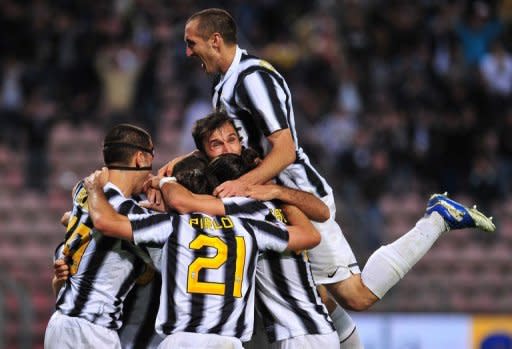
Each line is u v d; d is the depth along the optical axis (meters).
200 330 21.48
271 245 22.47
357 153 54.16
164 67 58.94
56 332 22.55
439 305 43.81
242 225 22.25
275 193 23.02
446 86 58.97
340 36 62.66
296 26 63.00
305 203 23.45
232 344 21.56
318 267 24.67
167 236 21.97
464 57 61.81
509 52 62.31
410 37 62.31
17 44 58.84
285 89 23.64
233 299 21.75
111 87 57.47
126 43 58.84
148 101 56.88
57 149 55.47
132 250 22.77
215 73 23.95
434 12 63.66
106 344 22.48
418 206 54.19
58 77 57.91
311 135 54.78
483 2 64.38
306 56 59.66
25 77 57.16
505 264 52.75
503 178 55.53
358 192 52.56
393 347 43.16
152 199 23.28
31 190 53.81
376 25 63.09
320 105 57.16
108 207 22.03
